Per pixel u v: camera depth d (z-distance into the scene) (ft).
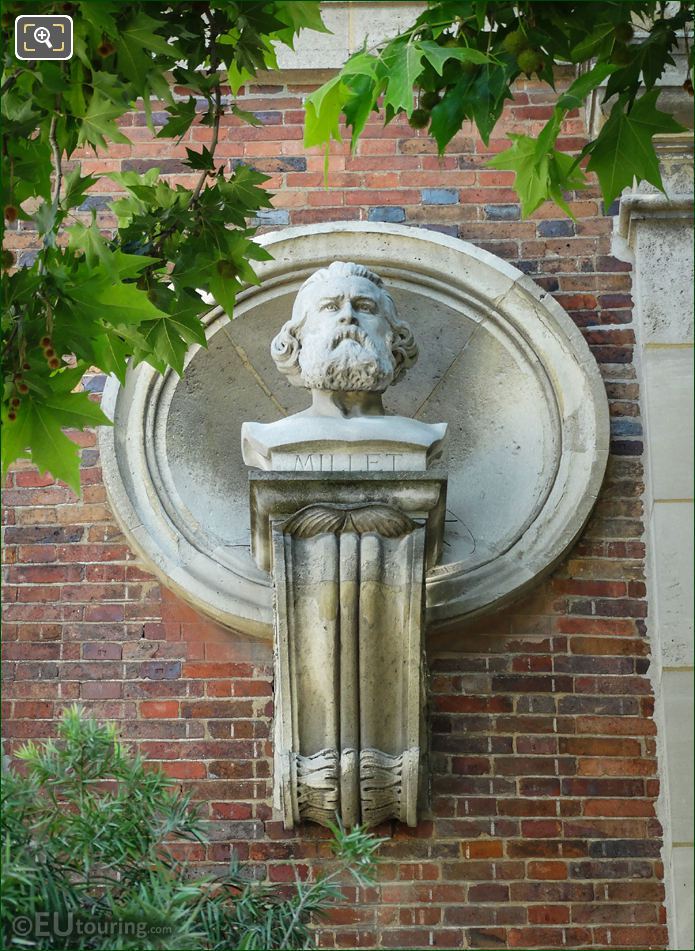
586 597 32.17
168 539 32.19
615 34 26.66
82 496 32.94
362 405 30.66
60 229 35.09
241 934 22.00
